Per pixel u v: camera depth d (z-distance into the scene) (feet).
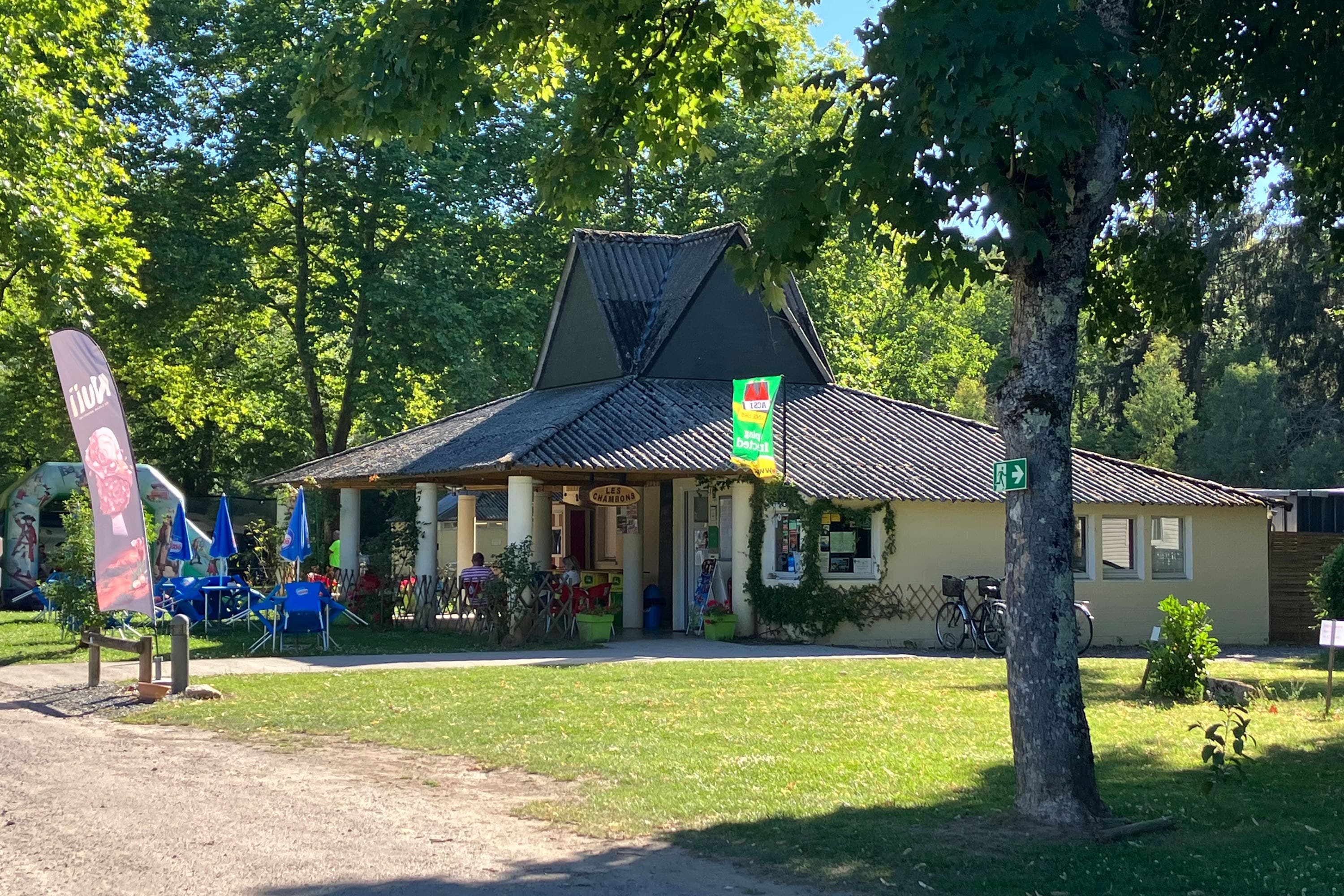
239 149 120.67
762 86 44.19
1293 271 143.23
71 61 91.50
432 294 122.62
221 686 55.83
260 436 164.35
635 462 76.84
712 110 44.21
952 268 30.17
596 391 92.53
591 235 103.19
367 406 129.70
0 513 115.65
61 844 27.86
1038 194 30.04
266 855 26.96
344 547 101.14
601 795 33.60
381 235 131.75
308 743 42.47
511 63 41.04
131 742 42.86
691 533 90.02
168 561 104.47
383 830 29.63
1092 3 32.96
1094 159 30.32
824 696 52.47
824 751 39.91
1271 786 34.91
